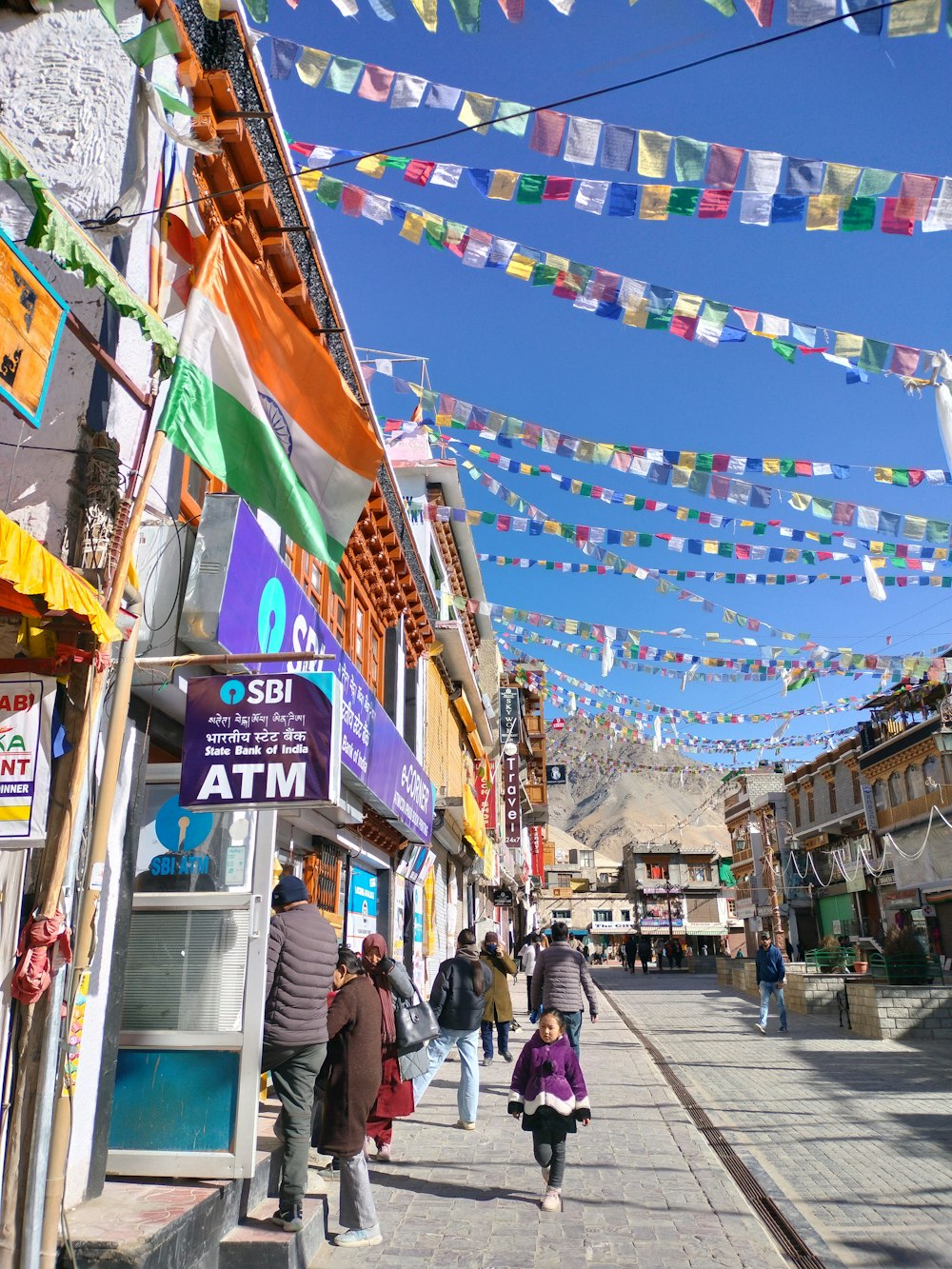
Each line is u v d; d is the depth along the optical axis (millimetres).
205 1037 4891
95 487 4254
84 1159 4258
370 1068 5152
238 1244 4375
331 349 8242
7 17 5742
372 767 9320
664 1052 12570
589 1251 4754
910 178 4645
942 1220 5238
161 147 5766
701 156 4645
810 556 9422
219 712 4852
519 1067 5723
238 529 5418
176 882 5273
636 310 5980
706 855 75062
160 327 4352
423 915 14562
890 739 32500
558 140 4648
